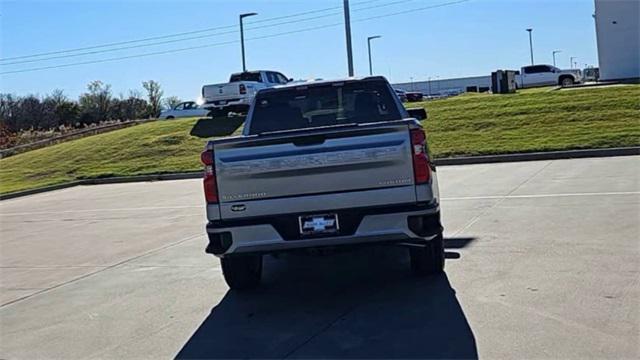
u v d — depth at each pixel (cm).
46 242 1159
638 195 1078
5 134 4834
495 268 703
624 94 2655
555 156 1833
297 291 693
